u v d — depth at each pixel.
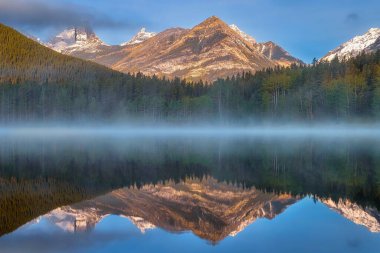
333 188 30.42
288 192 29.23
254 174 38.03
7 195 28.17
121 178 35.97
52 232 19.58
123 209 24.42
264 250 16.92
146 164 45.34
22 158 51.00
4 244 17.70
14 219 21.88
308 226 20.55
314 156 52.06
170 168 42.28
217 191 29.98
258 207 24.94
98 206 25.20
